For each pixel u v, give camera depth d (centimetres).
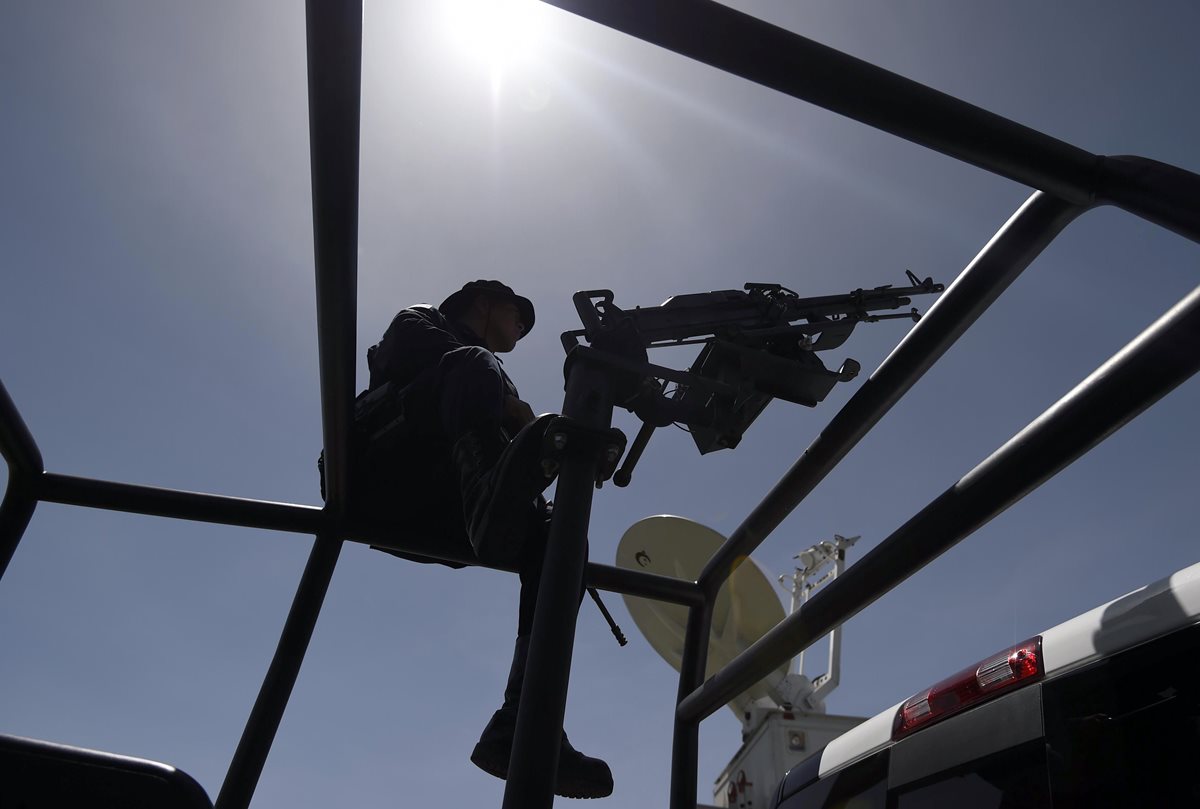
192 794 72
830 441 158
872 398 146
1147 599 159
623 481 164
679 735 202
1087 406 102
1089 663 165
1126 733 156
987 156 94
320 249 112
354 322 129
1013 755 173
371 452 178
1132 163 92
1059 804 161
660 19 86
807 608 153
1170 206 86
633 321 142
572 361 133
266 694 176
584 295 163
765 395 166
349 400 150
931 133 92
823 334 189
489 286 230
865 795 211
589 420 125
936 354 136
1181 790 146
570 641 99
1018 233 117
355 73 94
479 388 156
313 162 102
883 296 191
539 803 89
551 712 93
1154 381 95
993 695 181
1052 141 94
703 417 158
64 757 70
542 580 104
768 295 179
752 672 171
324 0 86
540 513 191
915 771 196
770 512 182
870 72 90
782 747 984
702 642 208
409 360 182
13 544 166
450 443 179
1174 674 152
